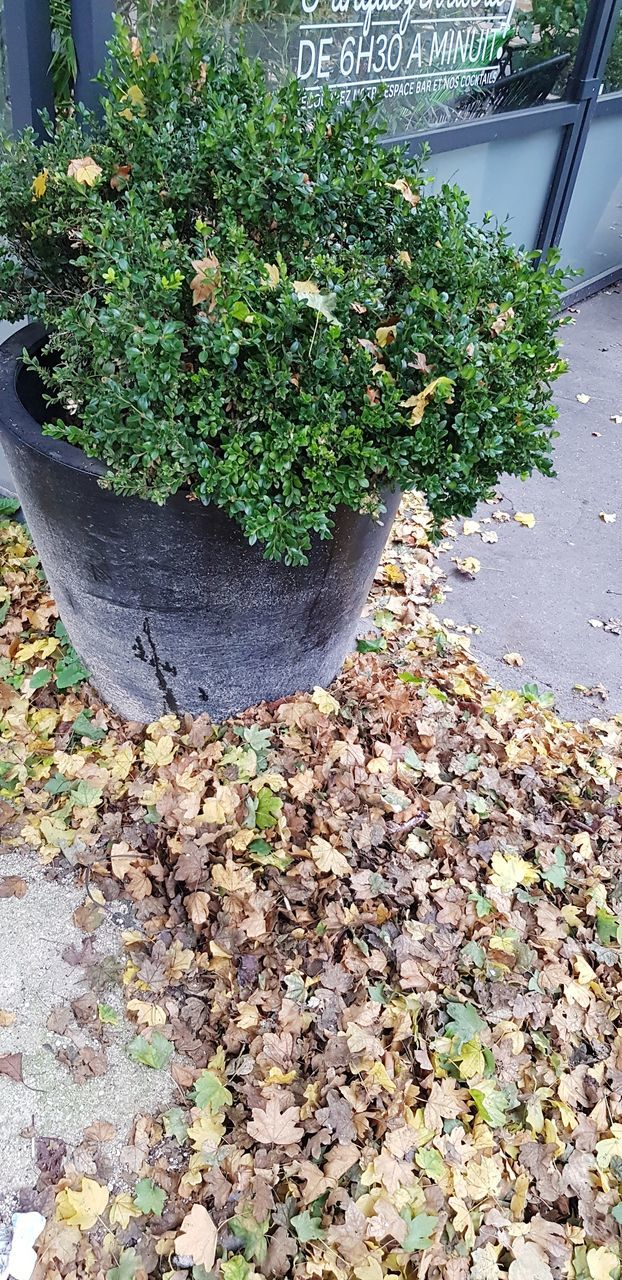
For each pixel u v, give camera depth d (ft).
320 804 6.89
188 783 6.82
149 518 5.64
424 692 8.30
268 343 5.21
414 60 11.82
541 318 6.33
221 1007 5.74
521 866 6.79
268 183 5.67
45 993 5.80
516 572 11.06
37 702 7.76
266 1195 4.88
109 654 7.00
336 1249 4.71
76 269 6.66
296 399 5.29
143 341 4.92
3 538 9.52
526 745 8.06
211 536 5.74
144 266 5.34
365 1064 5.42
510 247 6.73
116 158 6.20
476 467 5.92
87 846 6.57
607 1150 5.42
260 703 7.50
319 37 10.12
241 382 5.34
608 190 18.88
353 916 6.21
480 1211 5.01
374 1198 4.93
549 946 6.42
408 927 6.25
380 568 10.25
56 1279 4.58
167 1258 4.73
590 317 19.07
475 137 13.50
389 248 6.33
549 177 16.52
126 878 6.42
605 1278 4.88
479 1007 5.95
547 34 14.25
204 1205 4.91
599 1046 5.99
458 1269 4.76
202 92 6.11
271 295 5.21
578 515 12.43
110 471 5.39
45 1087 5.34
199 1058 5.56
